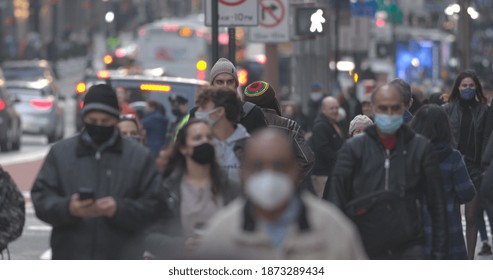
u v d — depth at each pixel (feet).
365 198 44.04
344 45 170.09
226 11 85.35
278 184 31.04
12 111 186.39
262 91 59.36
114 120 41.86
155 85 111.55
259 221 31.81
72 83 417.69
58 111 212.02
